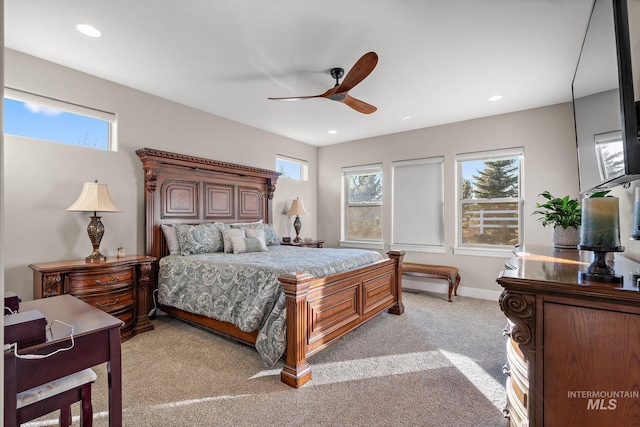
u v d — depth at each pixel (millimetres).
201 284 2857
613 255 1704
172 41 2449
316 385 2074
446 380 2137
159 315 3477
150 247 3357
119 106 3227
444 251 4582
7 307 1283
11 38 2410
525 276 1147
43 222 2727
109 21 2197
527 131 3939
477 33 2309
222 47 2533
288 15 2129
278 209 5215
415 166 4883
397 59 2688
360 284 2855
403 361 2414
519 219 4105
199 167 3838
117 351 1211
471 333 2984
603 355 981
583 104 2059
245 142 4578
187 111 3844
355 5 2021
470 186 4457
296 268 2459
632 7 1289
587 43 1908
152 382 2100
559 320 1039
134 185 3346
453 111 4008
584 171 2102
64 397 1235
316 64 2801
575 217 2201
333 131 4973
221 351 2578
